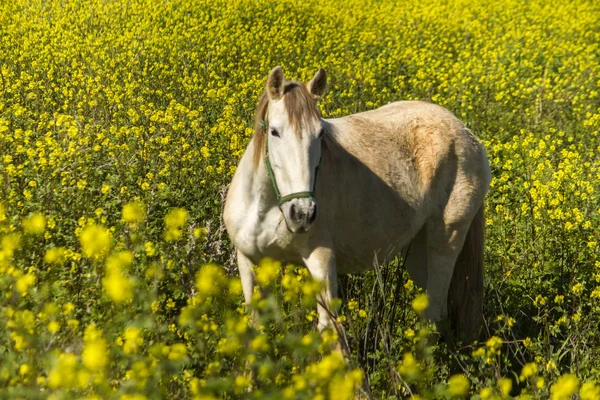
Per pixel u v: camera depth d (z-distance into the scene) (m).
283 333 6.00
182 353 5.04
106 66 17.89
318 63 22.00
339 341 6.61
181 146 11.41
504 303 9.14
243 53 20.66
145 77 17.25
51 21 23.45
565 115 18.88
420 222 8.03
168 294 7.37
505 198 11.84
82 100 14.66
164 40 21.53
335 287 7.02
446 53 26.41
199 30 23.97
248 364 5.74
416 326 7.98
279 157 6.22
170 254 7.20
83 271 6.75
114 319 5.40
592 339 7.75
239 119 13.27
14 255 6.91
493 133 17.03
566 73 24.20
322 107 15.80
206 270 5.27
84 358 4.47
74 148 10.23
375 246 7.69
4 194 8.46
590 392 5.00
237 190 7.21
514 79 22.61
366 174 7.44
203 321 5.64
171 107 13.13
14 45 20.08
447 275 8.32
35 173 9.17
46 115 12.38
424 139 8.08
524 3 36.53
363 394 6.30
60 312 6.04
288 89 6.31
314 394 4.91
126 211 6.12
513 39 28.94
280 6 28.55
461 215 8.20
